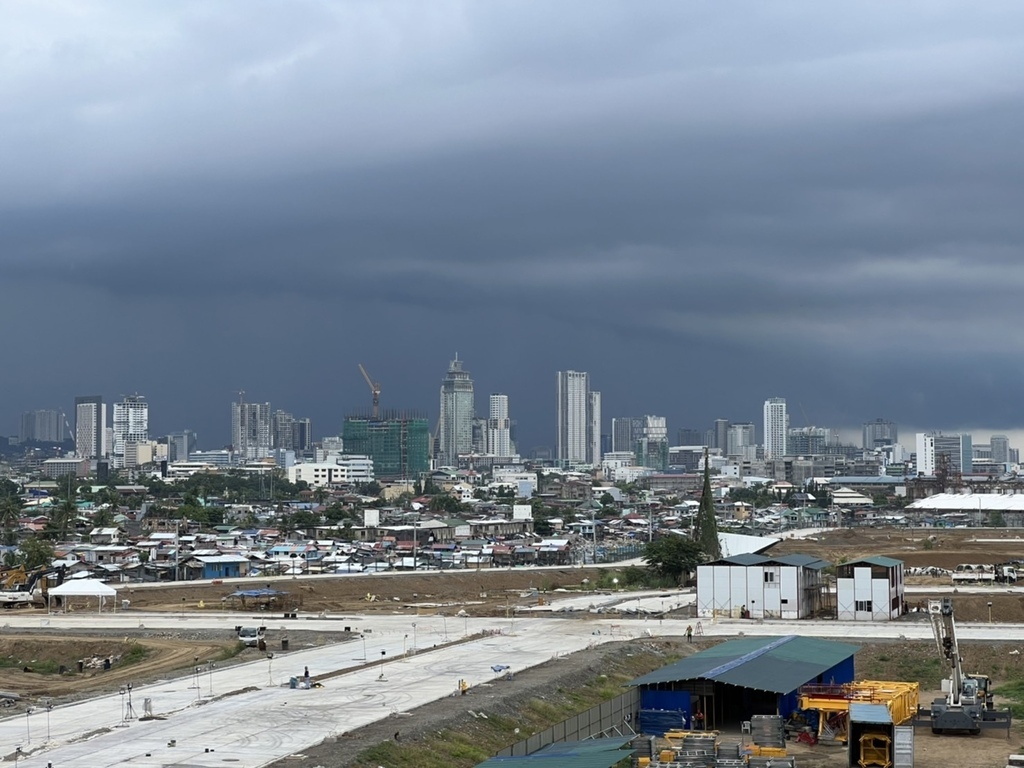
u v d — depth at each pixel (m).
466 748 86.25
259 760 78.06
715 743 85.19
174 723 90.25
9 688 120.69
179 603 198.62
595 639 137.75
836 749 92.88
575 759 75.31
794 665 106.81
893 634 143.50
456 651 128.62
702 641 138.25
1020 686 120.06
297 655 128.38
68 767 76.75
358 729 86.69
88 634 152.12
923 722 102.25
